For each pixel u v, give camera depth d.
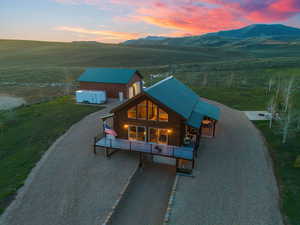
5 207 13.55
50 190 15.17
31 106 37.03
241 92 47.81
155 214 13.55
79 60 120.38
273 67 80.56
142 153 18.62
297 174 16.42
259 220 12.26
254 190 14.88
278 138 23.05
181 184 15.70
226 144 22.25
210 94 46.50
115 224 12.66
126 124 20.53
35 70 83.81
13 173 17.36
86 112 32.66
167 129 19.19
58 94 50.06
